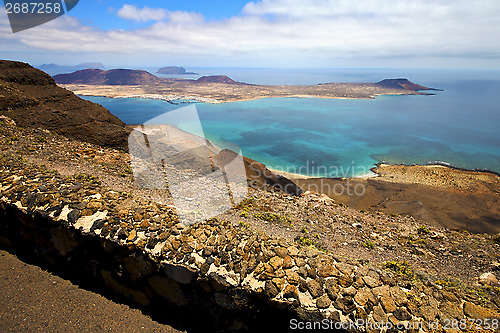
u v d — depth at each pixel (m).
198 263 4.80
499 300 5.43
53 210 5.63
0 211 6.10
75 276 5.55
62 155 13.24
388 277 5.27
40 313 4.73
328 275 4.95
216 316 4.71
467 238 11.76
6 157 9.73
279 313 4.47
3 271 5.47
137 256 4.97
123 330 4.64
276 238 6.03
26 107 20.06
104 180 10.12
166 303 4.99
